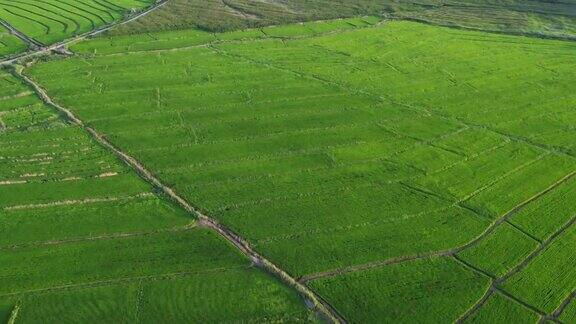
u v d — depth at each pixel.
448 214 43.16
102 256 38.19
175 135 54.06
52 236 40.00
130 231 40.66
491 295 35.75
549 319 34.06
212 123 56.56
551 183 47.66
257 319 33.56
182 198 44.56
